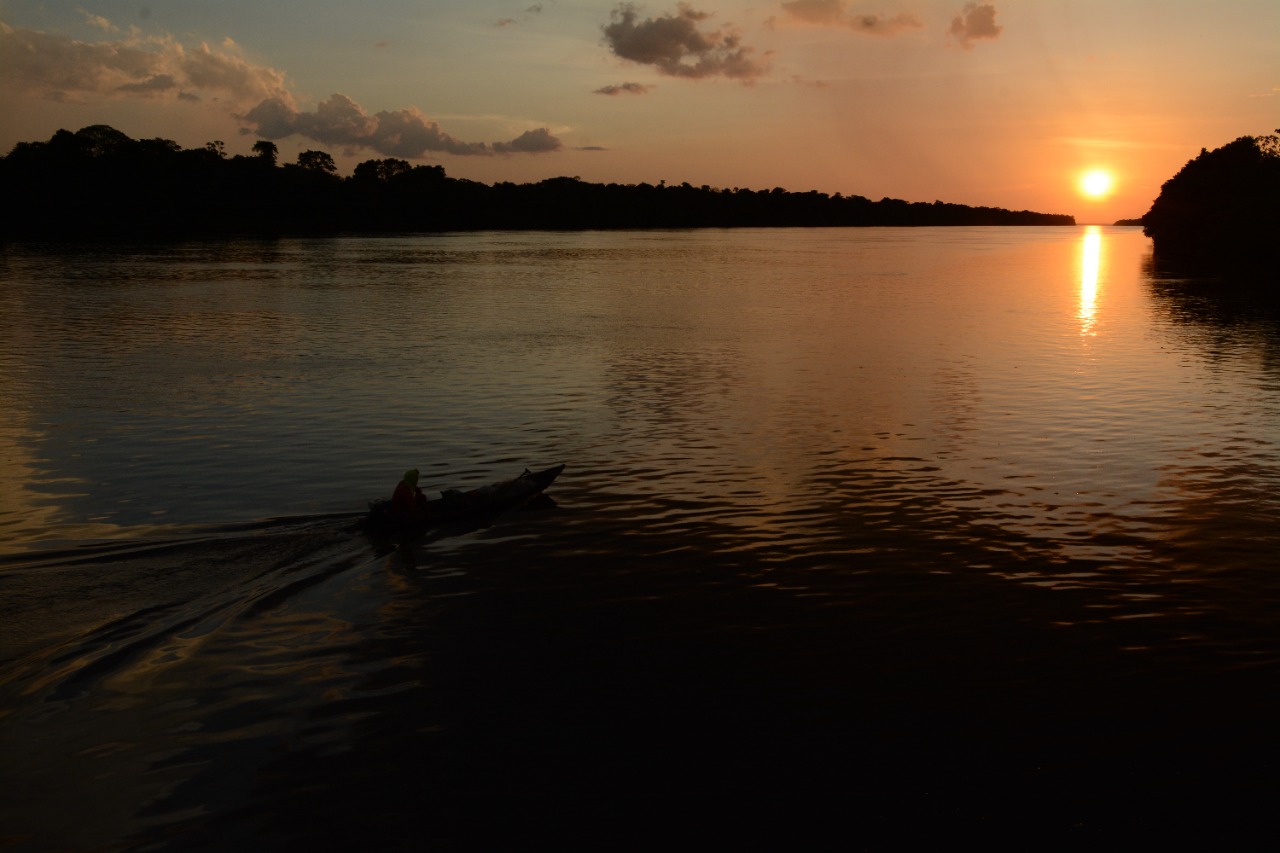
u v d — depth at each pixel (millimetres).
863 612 13875
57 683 11602
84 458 21359
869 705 11430
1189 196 125625
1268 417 25625
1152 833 9312
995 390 29391
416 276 77000
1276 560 15742
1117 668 12273
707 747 10602
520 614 13789
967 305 55844
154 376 31062
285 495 18891
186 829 9242
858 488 19500
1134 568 15422
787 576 15125
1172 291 66062
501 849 9070
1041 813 9578
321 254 112125
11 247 119625
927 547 16328
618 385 30062
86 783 9844
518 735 10797
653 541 16594
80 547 15883
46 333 40969
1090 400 27859
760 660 12469
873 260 109688
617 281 73438
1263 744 10656
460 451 22234
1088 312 52094
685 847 9102
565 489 19406
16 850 8898
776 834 9273
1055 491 19344
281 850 9016
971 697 11594
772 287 68625
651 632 13258
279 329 42906
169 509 17969
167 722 10906
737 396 28438
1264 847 9109
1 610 13430
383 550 16109
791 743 10680
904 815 9539
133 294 58875
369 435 23594
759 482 19891
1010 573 15227
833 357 35781
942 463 21297
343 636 13039
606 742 10688
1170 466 21047
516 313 50250
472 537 16719
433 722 11023
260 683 11773
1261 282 74375
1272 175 105812
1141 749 10586
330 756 10383
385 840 9156
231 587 14398
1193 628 13359
